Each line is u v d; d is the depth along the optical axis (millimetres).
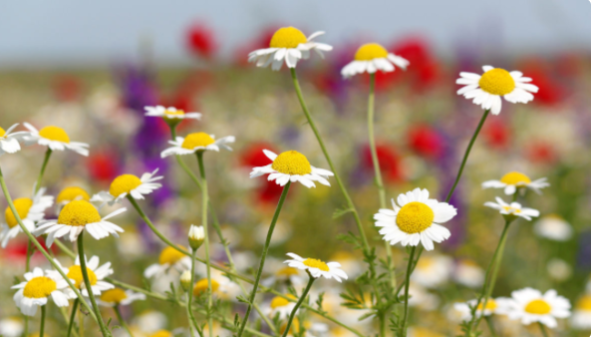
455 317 808
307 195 1118
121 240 990
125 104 1082
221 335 660
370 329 729
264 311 642
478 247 1079
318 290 699
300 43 602
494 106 579
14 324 708
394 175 1126
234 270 610
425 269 894
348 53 1226
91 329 722
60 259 831
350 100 1311
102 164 1121
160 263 639
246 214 1156
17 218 541
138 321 769
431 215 552
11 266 806
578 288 993
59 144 602
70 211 537
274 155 554
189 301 562
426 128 1203
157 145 1064
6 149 564
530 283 1004
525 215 587
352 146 1255
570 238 1131
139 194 578
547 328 807
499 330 797
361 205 1123
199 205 1186
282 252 1071
